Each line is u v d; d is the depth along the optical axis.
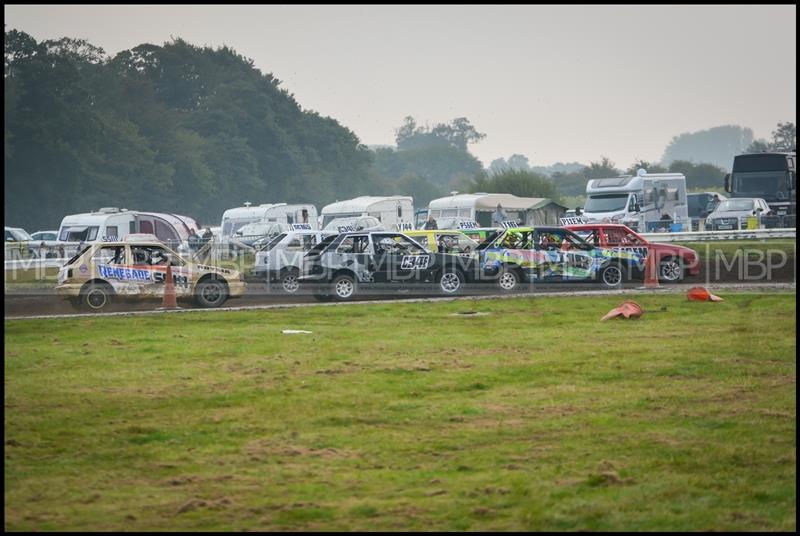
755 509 33.09
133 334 71.56
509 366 57.22
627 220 171.25
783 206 173.88
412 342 66.31
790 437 41.44
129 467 38.84
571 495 34.59
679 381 52.69
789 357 58.78
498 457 39.47
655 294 93.75
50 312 89.81
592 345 64.12
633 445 40.62
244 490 35.88
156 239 141.12
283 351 63.12
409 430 43.78
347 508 33.72
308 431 43.78
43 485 36.69
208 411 47.50
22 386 52.88
